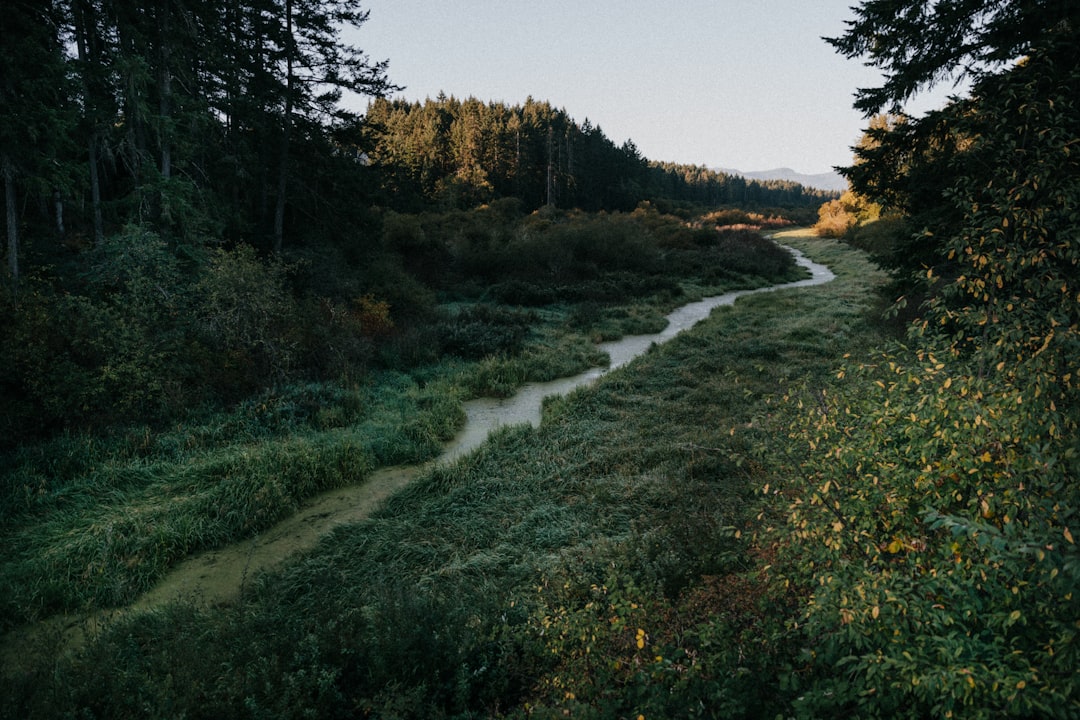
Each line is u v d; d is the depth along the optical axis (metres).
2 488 8.12
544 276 28.75
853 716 2.80
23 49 12.18
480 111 83.69
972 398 3.43
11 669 5.15
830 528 3.50
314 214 22.16
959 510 3.25
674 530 6.17
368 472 9.70
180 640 4.98
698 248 40.06
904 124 10.30
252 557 7.29
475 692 4.30
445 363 16.11
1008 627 2.83
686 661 3.73
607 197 82.31
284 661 4.54
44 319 10.21
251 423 10.70
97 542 7.09
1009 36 8.90
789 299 23.58
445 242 31.05
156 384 10.38
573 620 4.30
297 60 18.86
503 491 8.45
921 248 9.88
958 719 2.46
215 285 12.16
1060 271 3.54
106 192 20.52
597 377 14.54
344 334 14.91
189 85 16.83
